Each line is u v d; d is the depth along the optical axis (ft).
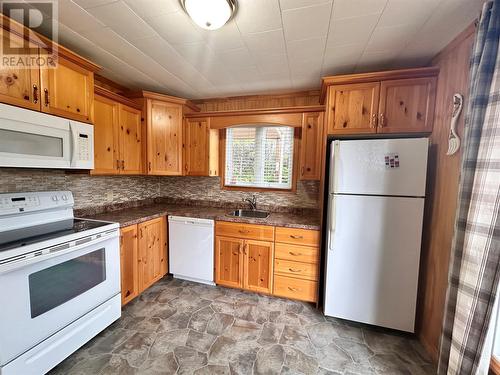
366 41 5.27
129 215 7.71
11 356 3.91
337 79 6.29
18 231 5.05
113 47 5.69
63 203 6.17
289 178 9.28
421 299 6.01
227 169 10.02
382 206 5.89
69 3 4.14
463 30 4.71
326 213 7.03
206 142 8.98
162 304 7.20
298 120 7.91
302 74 7.24
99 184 7.89
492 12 3.51
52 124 5.07
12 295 3.92
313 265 7.10
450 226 4.92
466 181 3.89
